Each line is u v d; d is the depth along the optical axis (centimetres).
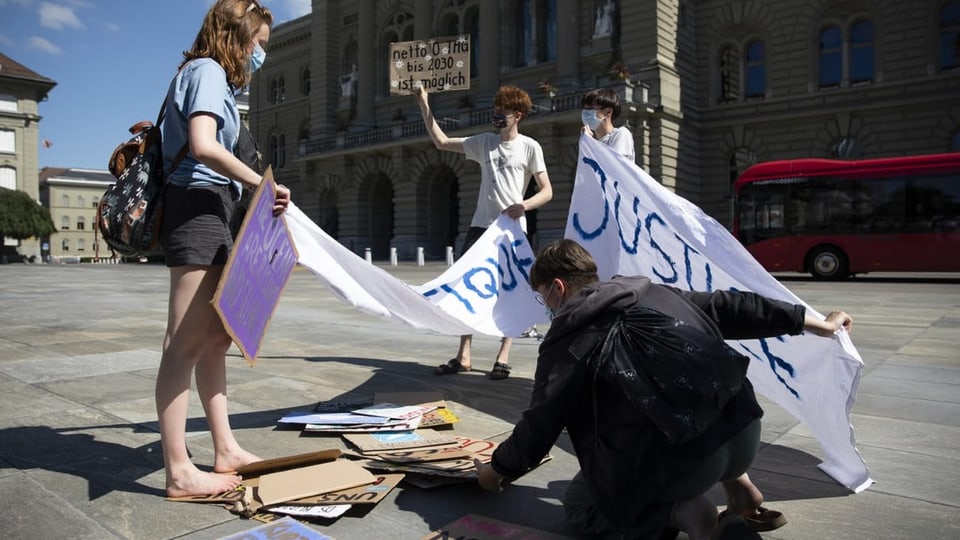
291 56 4703
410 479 272
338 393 436
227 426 284
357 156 3900
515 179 499
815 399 285
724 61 3011
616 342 200
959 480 284
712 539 217
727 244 294
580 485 235
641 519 199
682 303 215
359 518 240
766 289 277
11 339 679
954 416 388
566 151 2900
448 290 441
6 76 5541
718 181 3005
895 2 2577
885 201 1805
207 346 268
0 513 236
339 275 391
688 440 191
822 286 1602
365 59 3966
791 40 2800
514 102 491
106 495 255
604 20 2962
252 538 213
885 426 367
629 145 436
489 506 254
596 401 202
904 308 1028
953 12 2488
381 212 4003
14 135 5666
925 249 1750
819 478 287
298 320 891
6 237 5509
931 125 2525
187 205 251
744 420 200
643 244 361
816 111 2731
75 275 2538
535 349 641
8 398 411
